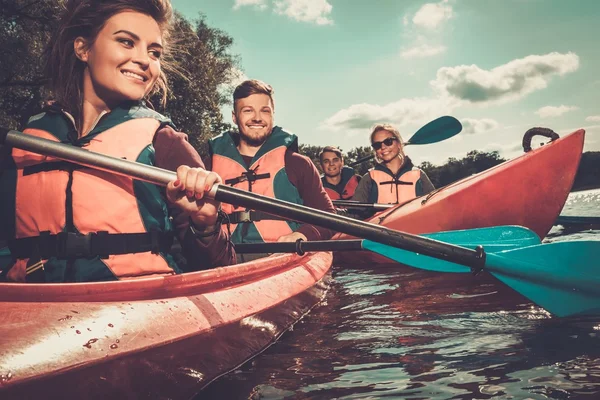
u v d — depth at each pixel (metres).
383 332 1.95
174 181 1.48
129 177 1.52
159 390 1.19
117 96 1.67
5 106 12.63
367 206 5.41
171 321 1.33
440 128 6.14
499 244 2.70
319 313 2.38
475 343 1.74
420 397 1.29
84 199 1.51
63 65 1.69
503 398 1.26
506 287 2.75
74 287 1.20
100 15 1.59
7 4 11.59
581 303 2.11
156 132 1.70
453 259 1.99
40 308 1.09
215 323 1.49
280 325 1.96
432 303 2.46
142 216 1.57
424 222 4.23
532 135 4.25
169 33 1.92
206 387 1.37
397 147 5.88
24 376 0.92
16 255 1.58
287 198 3.32
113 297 1.29
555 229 6.47
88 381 1.03
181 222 1.63
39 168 1.54
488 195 4.11
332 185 7.34
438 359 1.59
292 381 1.43
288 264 2.69
